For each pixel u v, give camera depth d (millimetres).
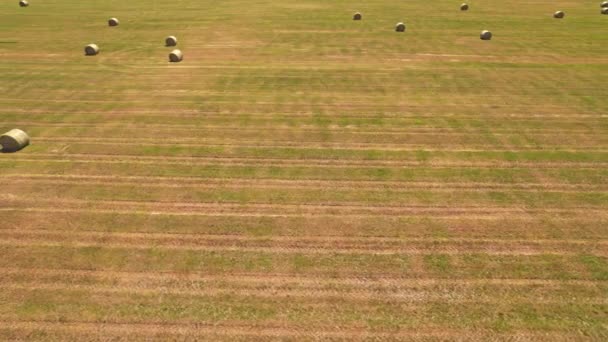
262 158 14648
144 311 8844
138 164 14289
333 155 14836
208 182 13320
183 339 8227
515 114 17812
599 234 11062
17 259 10227
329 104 18812
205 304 9008
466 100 19219
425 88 20578
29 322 8570
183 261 10188
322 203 12336
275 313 8797
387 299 9133
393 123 17094
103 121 17297
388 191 12891
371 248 10609
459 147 15312
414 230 11227
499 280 9609
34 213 11891
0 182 13266
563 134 16188
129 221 11578
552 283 9516
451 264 10078
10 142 14914
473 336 8250
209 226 11359
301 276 9742
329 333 8344
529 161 14414
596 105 18609
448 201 12414
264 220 11609
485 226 11367
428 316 8711
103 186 13109
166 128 16703
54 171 13875
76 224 11461
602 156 14695
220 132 16391
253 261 10180
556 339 8172
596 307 8875
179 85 21031
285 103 18922
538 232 11148
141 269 9945
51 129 16641
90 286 9477
